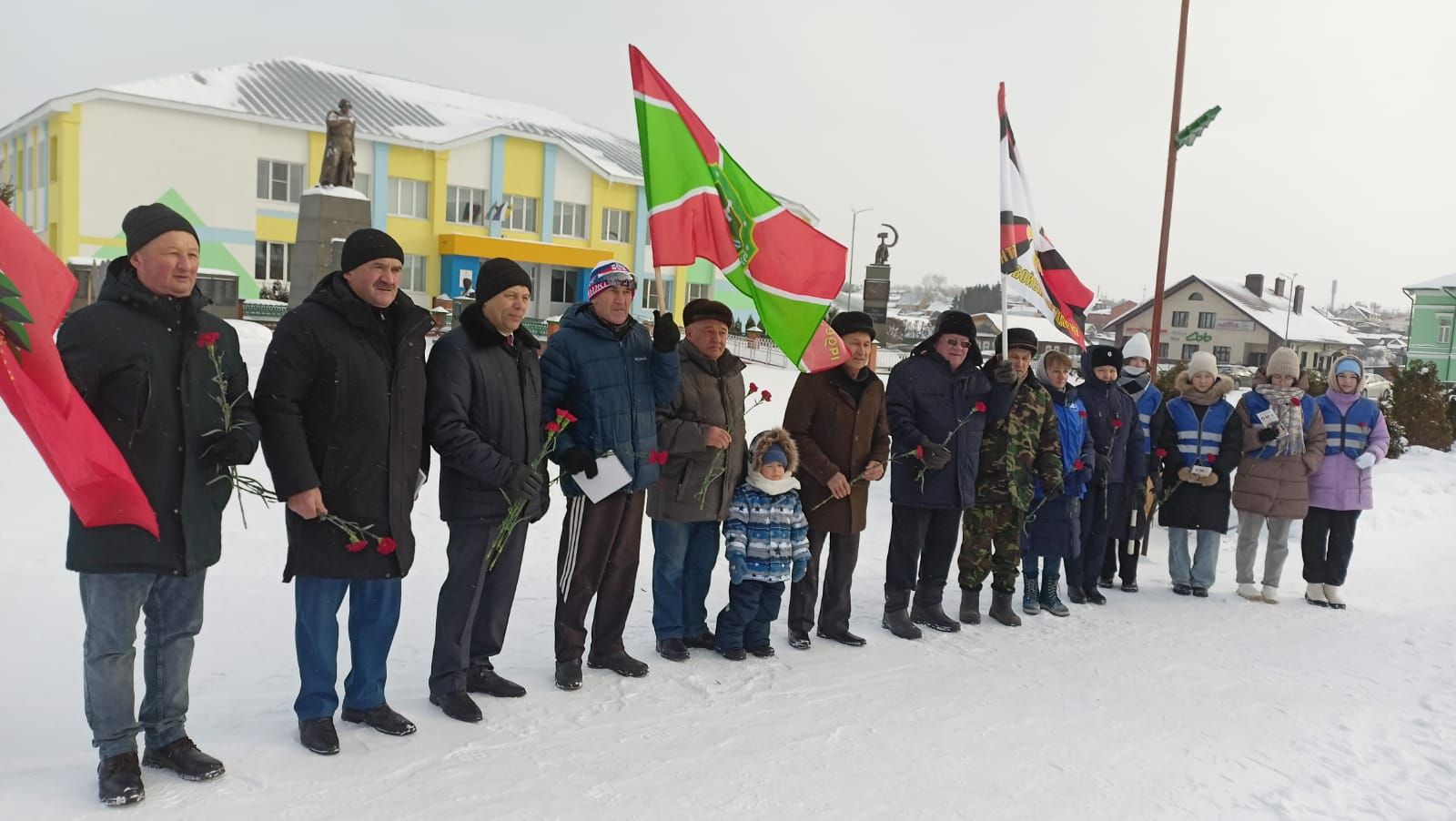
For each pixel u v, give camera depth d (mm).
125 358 3066
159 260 3115
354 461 3561
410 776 3471
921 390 5781
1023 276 6730
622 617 4750
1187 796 3773
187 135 29531
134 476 3064
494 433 3998
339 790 3326
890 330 51938
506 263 4059
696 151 5035
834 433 5406
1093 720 4562
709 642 5273
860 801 3555
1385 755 4305
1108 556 7574
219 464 3217
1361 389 7359
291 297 19172
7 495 6699
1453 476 12516
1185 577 7508
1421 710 4949
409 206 34125
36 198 29969
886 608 5852
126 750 3158
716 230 5094
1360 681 5410
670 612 5012
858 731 4227
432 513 7406
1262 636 6277
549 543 7047
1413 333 46688
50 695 3910
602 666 4766
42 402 2766
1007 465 6117
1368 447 7262
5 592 4980
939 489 5738
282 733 3730
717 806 3426
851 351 5445
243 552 6047
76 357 2994
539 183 36562
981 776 3844
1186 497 7402
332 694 3674
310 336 3484
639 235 39188
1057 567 6613
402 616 5293
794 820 3371
